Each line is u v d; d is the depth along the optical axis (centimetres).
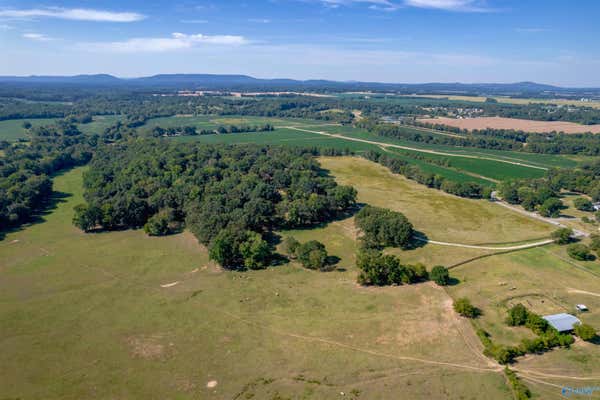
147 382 6500
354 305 8775
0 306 8838
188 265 10956
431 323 8000
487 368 6725
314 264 10456
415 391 6225
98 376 6644
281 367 6831
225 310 8675
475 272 10394
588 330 7262
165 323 8200
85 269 10681
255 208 13100
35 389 6353
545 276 10175
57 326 8100
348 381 6469
